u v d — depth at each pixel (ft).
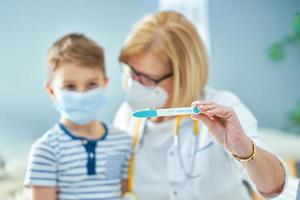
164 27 3.81
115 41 8.77
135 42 3.77
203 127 3.84
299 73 10.23
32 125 8.19
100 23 8.66
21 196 5.29
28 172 3.35
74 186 3.44
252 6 9.85
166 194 3.82
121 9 8.78
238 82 9.88
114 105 8.70
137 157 3.92
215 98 3.83
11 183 5.72
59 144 3.47
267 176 2.89
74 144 3.51
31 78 8.16
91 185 3.48
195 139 3.83
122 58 3.85
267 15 9.97
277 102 10.16
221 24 9.61
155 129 3.96
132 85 3.83
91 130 3.67
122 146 3.78
